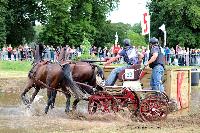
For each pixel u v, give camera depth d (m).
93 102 16.84
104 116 16.78
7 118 17.08
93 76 17.84
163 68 17.22
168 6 77.75
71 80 17.25
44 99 23.47
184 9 77.62
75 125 15.50
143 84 18.59
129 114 17.30
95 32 79.31
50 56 47.44
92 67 17.91
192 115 17.70
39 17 76.75
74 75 17.83
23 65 44.19
